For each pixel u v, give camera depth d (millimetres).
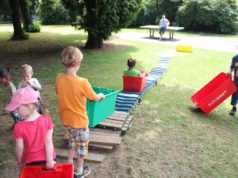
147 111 3346
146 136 2729
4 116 3105
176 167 2250
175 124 3033
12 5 9000
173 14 13625
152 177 2109
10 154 2365
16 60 6117
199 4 12297
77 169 1984
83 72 5020
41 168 1439
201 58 6500
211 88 3586
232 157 2441
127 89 3764
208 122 3145
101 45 7477
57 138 2600
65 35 10086
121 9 7145
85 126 1896
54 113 3180
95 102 2441
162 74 4965
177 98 3852
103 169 2176
